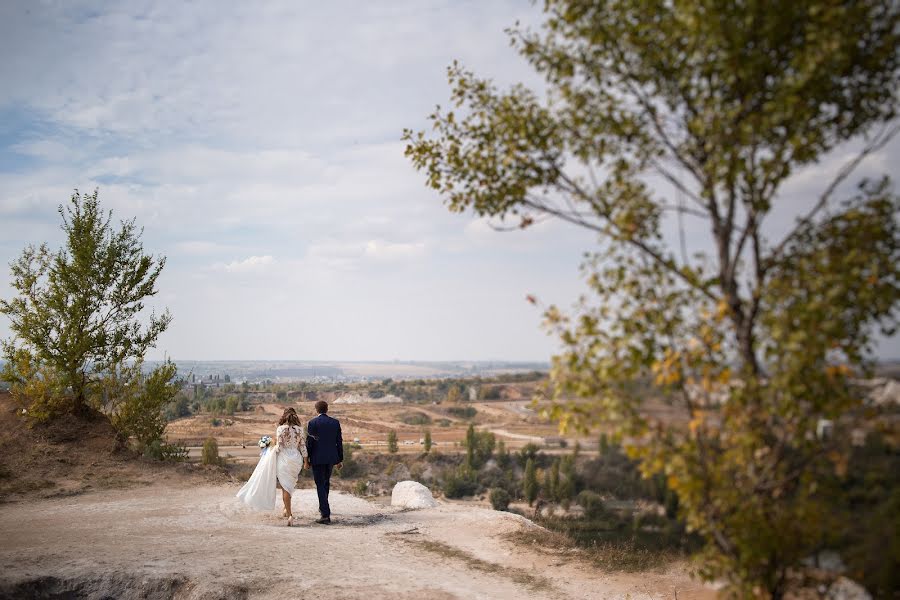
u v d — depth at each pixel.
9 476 13.47
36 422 15.71
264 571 7.71
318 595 6.86
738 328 4.39
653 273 4.42
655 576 7.65
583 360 4.39
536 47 5.23
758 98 4.55
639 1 4.66
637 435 4.20
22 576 7.21
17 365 15.86
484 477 95.88
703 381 4.08
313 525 10.98
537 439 132.38
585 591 7.42
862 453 4.11
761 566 4.24
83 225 16.38
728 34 4.30
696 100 4.62
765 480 4.27
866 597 4.13
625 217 4.48
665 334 4.23
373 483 106.81
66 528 9.99
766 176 4.34
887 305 4.01
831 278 4.01
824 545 4.21
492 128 5.45
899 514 3.96
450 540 10.22
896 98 4.54
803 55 4.25
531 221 5.21
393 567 8.32
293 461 11.20
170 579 7.36
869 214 4.22
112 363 16.64
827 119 4.63
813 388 4.01
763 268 4.48
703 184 4.60
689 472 4.18
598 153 5.00
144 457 16.17
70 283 16.05
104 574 7.43
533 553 9.24
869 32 4.43
